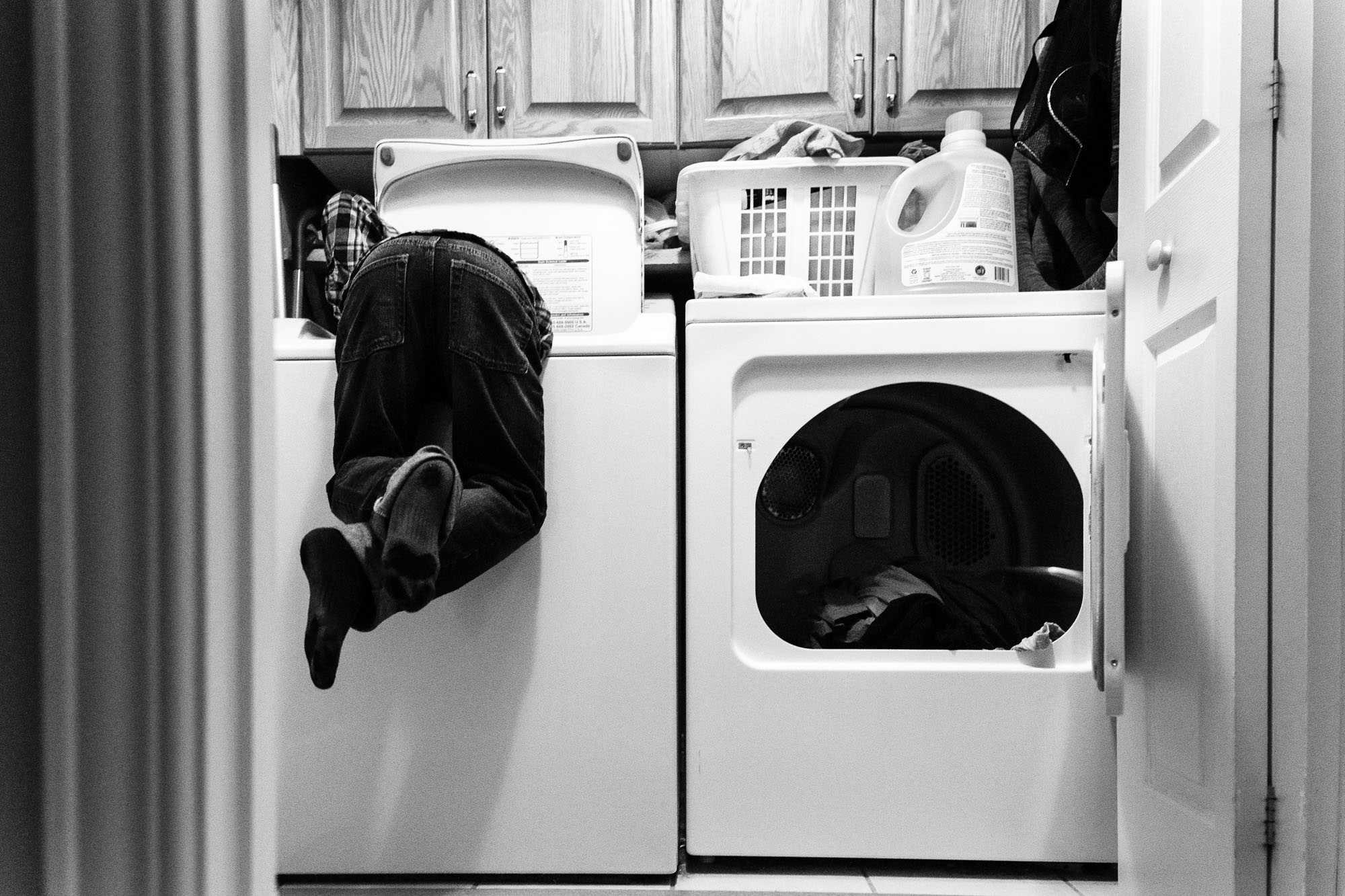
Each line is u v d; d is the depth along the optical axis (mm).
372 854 1098
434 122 1634
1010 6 1556
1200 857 768
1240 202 705
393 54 1630
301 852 1101
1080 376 1134
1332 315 644
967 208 1238
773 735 1119
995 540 1380
